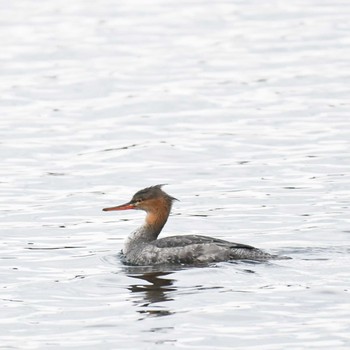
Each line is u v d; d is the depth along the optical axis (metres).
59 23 39.75
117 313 14.57
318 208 19.88
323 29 37.69
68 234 18.84
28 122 27.17
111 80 31.42
